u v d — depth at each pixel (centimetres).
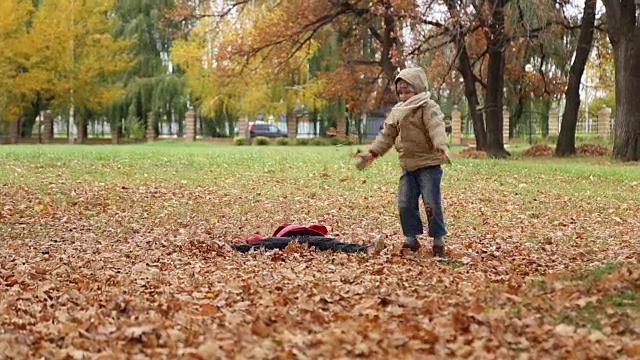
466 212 1434
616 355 496
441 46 3020
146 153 2761
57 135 6844
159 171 2123
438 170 895
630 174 2141
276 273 806
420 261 882
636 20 2986
